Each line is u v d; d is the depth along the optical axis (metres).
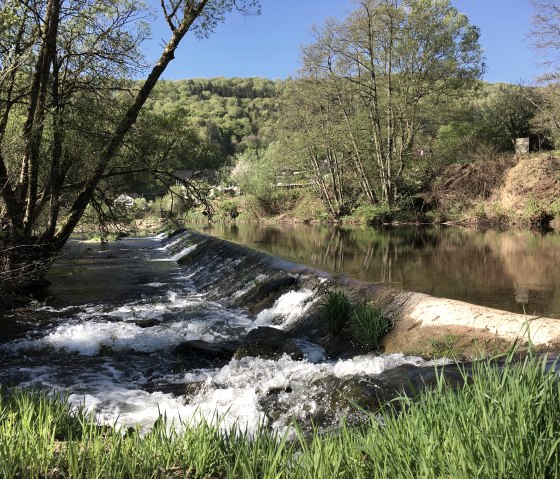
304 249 18.16
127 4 13.58
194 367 7.46
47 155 13.98
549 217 28.27
